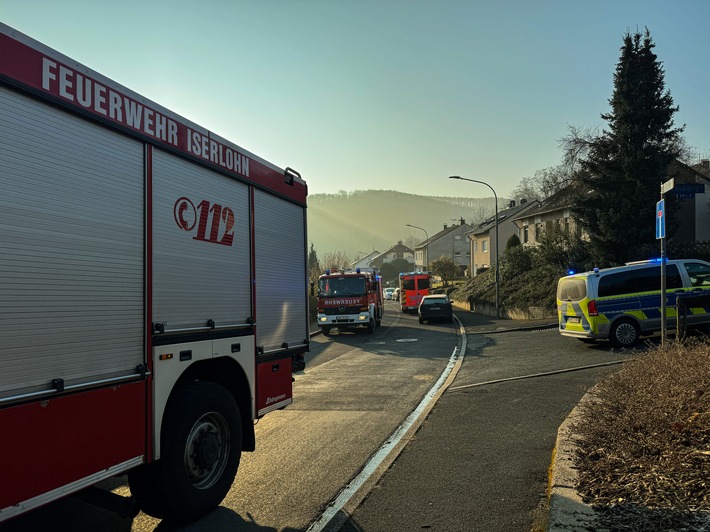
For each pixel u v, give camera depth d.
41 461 2.99
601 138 23.98
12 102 2.92
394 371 12.70
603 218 23.09
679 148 25.14
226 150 5.00
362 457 5.92
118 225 3.64
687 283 13.84
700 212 28.20
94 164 3.47
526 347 15.31
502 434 6.55
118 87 3.70
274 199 5.99
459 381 10.66
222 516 4.39
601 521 3.57
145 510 4.15
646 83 22.83
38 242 3.02
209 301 4.64
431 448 6.10
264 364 5.56
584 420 5.95
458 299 44.69
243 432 5.19
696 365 6.36
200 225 4.56
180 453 4.11
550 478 4.84
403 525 4.09
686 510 3.60
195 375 4.74
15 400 2.84
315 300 33.41
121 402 3.59
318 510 4.46
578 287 14.09
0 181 2.82
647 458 4.50
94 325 3.39
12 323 2.85
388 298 79.25
